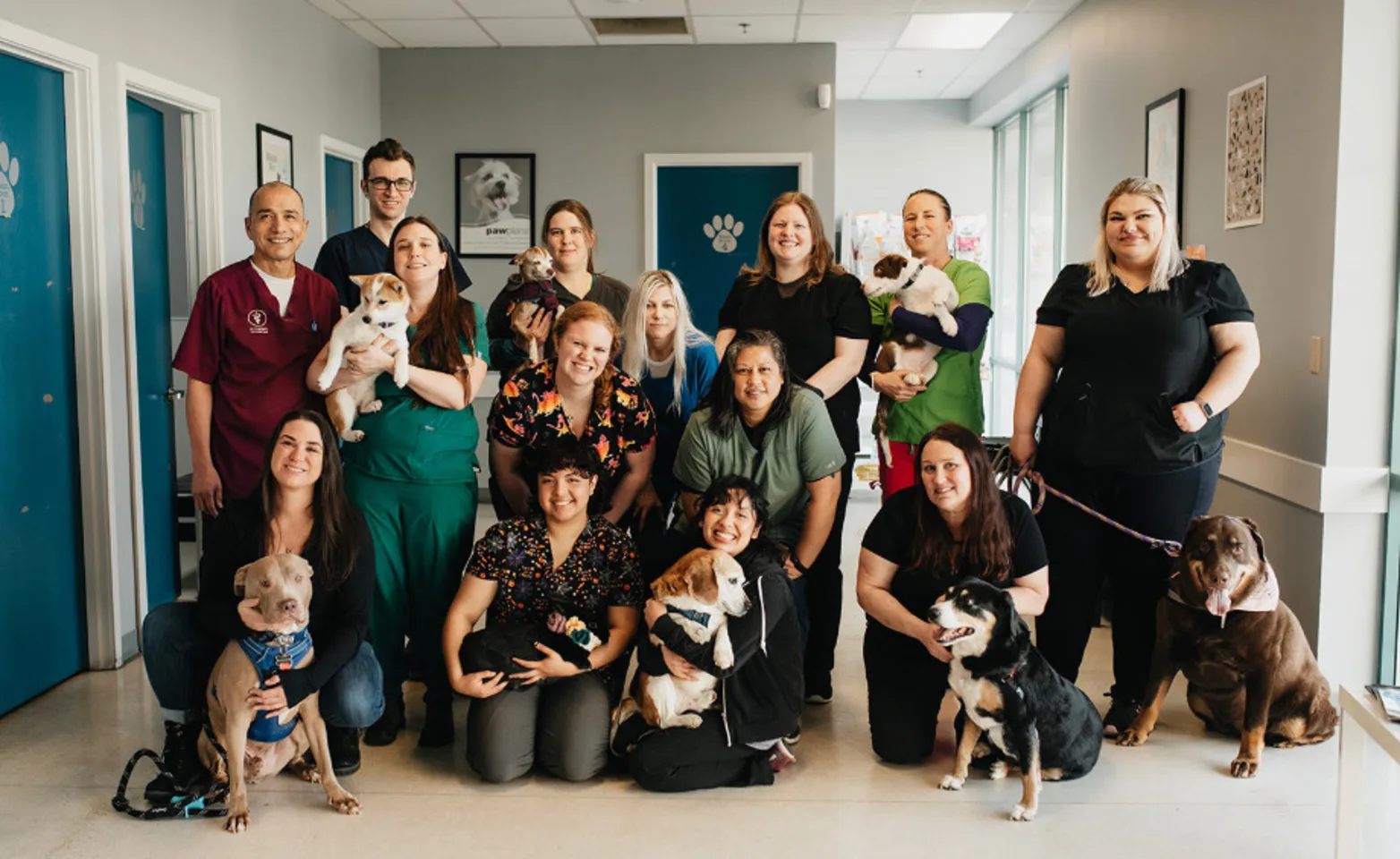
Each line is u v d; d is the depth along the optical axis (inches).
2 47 130.3
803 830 102.4
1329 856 97.9
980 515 109.6
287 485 102.2
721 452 120.1
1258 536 111.7
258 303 129.3
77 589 147.9
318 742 105.2
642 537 121.3
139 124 169.2
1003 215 376.2
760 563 109.3
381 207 160.6
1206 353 120.1
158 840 100.1
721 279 287.9
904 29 266.2
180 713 110.3
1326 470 132.6
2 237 132.0
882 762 118.6
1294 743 120.0
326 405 121.1
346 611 107.0
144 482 171.3
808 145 279.6
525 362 134.3
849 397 135.2
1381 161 130.6
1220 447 122.5
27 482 136.7
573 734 110.1
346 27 255.3
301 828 102.5
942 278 142.4
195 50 179.3
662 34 267.0
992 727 105.2
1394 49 129.8
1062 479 126.0
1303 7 139.8
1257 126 153.3
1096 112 235.8
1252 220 154.9
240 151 197.9
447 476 120.3
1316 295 136.4
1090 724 110.6
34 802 108.1
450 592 122.5
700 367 132.9
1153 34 198.8
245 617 97.0
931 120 382.3
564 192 282.8
